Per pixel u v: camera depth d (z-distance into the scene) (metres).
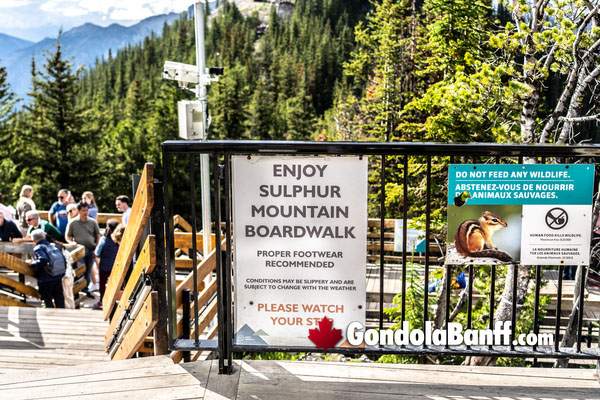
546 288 11.19
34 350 5.96
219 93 53.78
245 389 2.95
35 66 38.91
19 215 12.20
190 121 9.27
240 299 2.96
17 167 38.53
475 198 2.83
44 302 9.06
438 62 11.96
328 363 3.21
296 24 148.88
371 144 2.77
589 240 2.85
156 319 3.23
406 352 2.98
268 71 140.25
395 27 22.97
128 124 47.41
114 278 4.29
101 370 3.18
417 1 22.08
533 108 8.16
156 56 156.50
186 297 3.25
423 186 10.02
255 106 70.94
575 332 6.76
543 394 2.92
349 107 28.42
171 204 2.95
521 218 2.84
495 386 3.00
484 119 8.66
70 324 6.77
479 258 2.89
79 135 39.16
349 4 154.50
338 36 136.25
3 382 3.06
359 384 3.00
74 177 39.00
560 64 8.28
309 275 2.92
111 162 41.19
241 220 2.89
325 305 2.94
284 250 2.90
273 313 2.96
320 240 2.88
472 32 10.80
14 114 41.66
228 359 3.07
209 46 147.38
